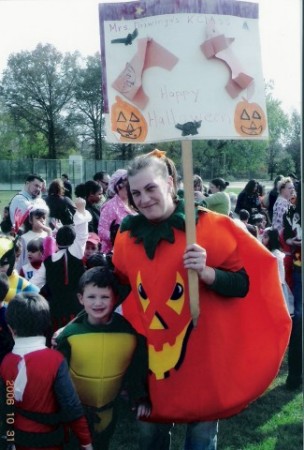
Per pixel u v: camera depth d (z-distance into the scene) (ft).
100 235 17.94
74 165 139.64
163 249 9.37
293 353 16.90
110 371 10.48
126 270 9.98
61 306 15.35
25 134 217.97
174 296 9.32
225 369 9.52
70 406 9.74
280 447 13.96
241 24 9.32
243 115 9.37
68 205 25.31
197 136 9.17
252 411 15.99
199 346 9.40
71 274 15.28
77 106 217.56
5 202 87.20
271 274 9.77
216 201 15.25
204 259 8.83
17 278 12.82
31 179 22.97
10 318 9.91
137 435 14.29
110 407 10.77
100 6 9.38
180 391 9.52
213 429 9.93
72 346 10.50
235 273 9.40
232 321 9.62
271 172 175.01
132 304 10.75
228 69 9.25
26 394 9.69
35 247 16.69
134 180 9.08
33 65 213.05
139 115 9.41
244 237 9.66
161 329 9.45
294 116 168.14
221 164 167.02
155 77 9.28
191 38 9.18
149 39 9.25
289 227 17.42
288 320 9.91
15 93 215.31
